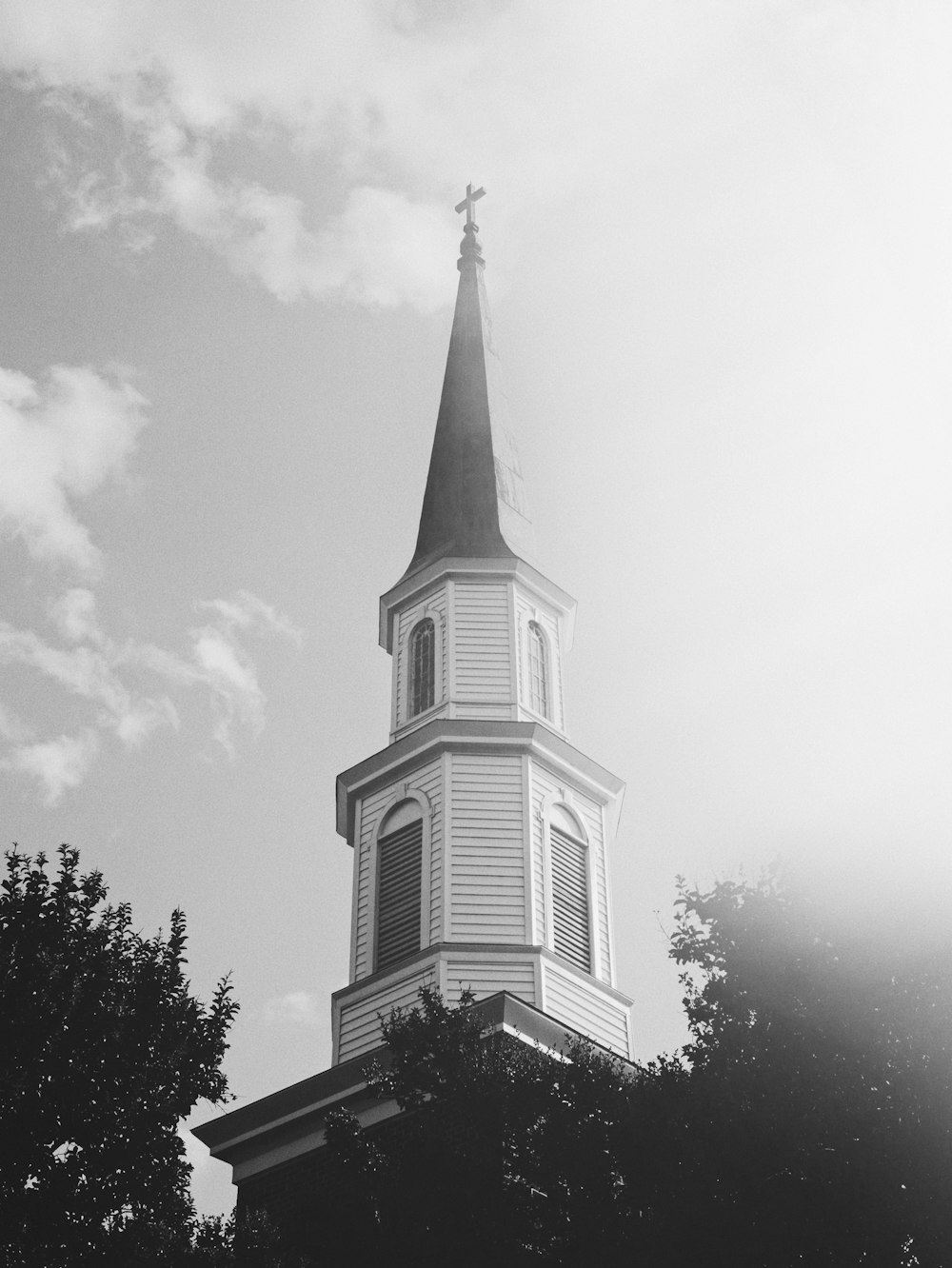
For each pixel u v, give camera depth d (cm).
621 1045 3017
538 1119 2000
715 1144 1852
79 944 2156
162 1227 1995
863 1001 1928
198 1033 2173
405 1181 1978
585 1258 1825
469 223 4653
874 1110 1842
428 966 2966
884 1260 1752
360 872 3231
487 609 3491
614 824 3391
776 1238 1762
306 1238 1984
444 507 3791
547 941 3031
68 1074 1998
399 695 3459
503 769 3228
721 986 2005
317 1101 2917
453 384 4150
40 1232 1895
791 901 2022
